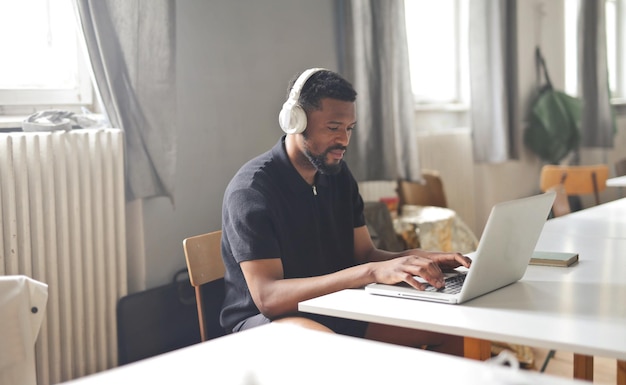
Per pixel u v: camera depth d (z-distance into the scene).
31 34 2.90
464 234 3.87
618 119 6.67
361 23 3.84
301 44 3.68
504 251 1.69
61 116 2.72
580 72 5.93
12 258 2.47
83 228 2.67
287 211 2.11
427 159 4.55
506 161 4.97
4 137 2.44
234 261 2.10
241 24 3.40
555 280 1.85
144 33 2.87
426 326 1.49
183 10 3.17
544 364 2.73
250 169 2.12
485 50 4.79
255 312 2.05
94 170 2.68
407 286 1.75
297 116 2.04
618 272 1.93
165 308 2.91
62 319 2.62
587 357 2.04
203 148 3.26
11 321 1.74
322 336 1.33
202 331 2.21
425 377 1.11
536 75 5.64
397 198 3.82
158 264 3.09
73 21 2.96
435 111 4.89
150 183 2.89
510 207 1.65
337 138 2.04
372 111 3.92
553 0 5.81
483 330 1.42
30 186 2.53
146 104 2.88
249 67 3.44
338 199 2.27
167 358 1.23
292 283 1.91
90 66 2.73
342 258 2.27
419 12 4.89
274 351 1.25
